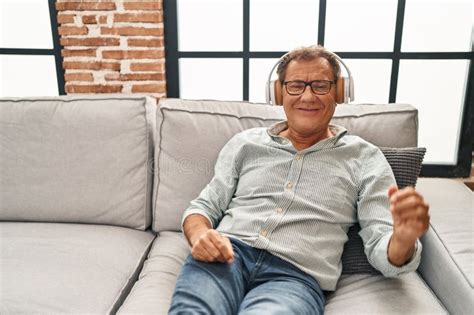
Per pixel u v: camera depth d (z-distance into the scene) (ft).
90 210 4.71
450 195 4.26
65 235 4.42
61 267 3.81
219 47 7.14
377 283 3.48
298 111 3.80
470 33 6.70
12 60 7.41
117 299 3.52
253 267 3.39
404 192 2.72
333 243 3.57
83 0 6.51
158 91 6.98
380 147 4.32
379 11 6.72
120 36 6.67
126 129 4.69
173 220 4.62
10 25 7.22
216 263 3.25
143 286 3.71
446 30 6.73
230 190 4.02
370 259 3.36
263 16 6.91
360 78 7.07
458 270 3.13
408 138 4.44
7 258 3.93
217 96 7.43
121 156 4.68
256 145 4.00
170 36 6.86
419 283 3.54
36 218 4.80
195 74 7.29
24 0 7.02
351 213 3.71
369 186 3.59
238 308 3.13
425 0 6.57
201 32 7.06
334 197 3.62
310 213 3.58
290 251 3.40
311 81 3.73
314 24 6.91
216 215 3.98
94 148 4.68
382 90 7.14
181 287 3.08
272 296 3.00
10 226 4.68
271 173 3.81
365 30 6.85
